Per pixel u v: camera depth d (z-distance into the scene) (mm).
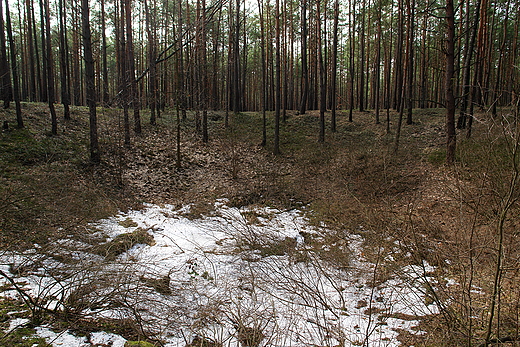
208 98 20562
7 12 12594
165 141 16578
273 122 21719
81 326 3875
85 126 15289
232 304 4906
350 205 9602
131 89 14828
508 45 23031
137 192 11016
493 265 4207
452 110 11664
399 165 13055
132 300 4582
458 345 3641
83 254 6066
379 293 5387
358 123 20766
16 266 5164
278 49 17062
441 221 7316
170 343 3850
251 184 12812
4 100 14727
